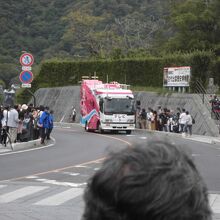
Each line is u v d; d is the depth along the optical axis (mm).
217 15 100250
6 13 161500
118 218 3186
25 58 49094
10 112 42406
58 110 105000
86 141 53375
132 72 95125
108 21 155625
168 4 131500
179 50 96188
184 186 3207
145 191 3158
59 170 30000
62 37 155125
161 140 3502
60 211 18422
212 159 37188
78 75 107688
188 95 74312
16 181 25703
